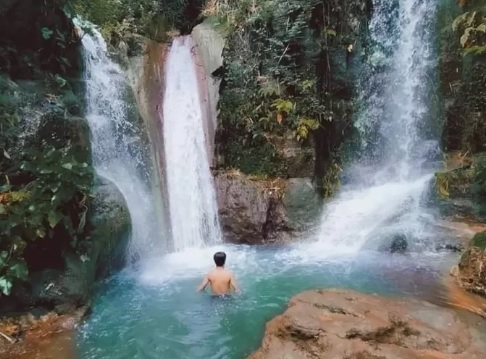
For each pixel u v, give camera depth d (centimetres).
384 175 1012
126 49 913
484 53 916
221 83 929
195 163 901
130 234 717
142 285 668
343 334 461
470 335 481
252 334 526
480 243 635
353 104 1026
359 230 832
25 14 662
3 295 527
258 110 910
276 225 868
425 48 1019
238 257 787
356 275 686
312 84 930
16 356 472
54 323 536
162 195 838
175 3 1109
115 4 962
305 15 927
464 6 962
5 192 533
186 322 558
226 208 877
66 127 636
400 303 549
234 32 940
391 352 438
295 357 445
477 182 852
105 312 585
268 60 927
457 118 982
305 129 898
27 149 551
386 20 1033
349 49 1005
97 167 753
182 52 976
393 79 1041
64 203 566
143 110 875
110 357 484
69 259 588
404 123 1038
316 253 793
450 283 641
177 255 806
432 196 893
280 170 901
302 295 558
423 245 771
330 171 982
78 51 782
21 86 628
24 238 534
